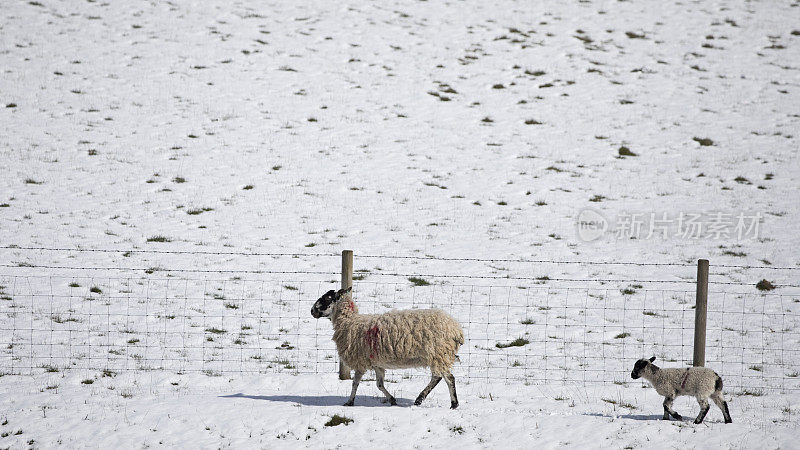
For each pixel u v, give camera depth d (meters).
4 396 16.19
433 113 52.78
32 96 49.44
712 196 40.25
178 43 60.56
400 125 50.56
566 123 51.62
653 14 73.19
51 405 15.45
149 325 23.38
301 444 13.37
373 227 35.78
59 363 19.55
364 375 18.56
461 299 27.00
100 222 34.19
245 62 58.44
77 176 39.62
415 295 27.30
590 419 14.44
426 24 69.88
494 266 30.95
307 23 67.81
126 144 44.25
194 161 42.78
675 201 39.69
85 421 14.40
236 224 35.19
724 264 31.38
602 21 71.56
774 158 45.16
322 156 45.06
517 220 37.25
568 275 30.03
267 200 38.56
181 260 30.33
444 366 14.98
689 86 57.69
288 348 21.78
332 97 54.19
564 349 21.84
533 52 64.50
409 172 43.53
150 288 27.02
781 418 14.79
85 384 17.61
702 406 14.13
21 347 20.78
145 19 64.69
